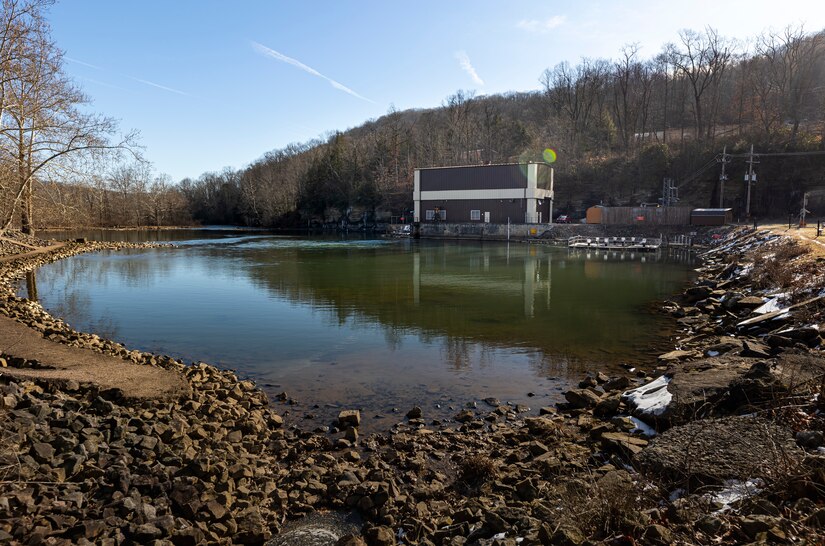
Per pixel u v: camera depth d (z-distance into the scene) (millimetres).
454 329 14719
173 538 4785
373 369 11031
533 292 21328
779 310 13250
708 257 35406
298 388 9859
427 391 9680
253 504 5672
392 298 19812
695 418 6688
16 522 4637
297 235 68375
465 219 61219
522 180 57906
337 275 26703
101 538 4629
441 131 97375
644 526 4328
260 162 132125
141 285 23016
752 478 5012
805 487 4441
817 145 56406
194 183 121750
